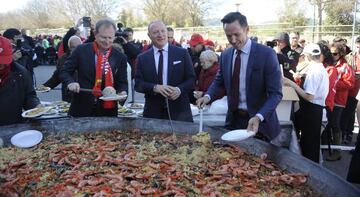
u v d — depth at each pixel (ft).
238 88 8.59
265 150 7.47
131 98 20.16
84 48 10.60
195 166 7.02
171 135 9.09
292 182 6.09
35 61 32.65
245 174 6.54
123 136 9.23
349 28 55.88
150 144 8.35
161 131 9.43
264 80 8.21
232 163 7.12
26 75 10.09
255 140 7.75
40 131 9.24
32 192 5.90
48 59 62.49
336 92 15.65
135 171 6.73
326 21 72.74
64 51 19.11
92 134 9.42
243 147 7.97
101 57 10.48
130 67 19.65
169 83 10.67
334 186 5.56
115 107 10.85
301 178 6.16
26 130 9.05
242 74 8.43
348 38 50.24
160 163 7.09
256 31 60.18
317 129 12.66
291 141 10.85
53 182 6.29
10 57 9.12
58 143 8.61
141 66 10.80
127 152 7.91
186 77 10.82
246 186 6.12
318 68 12.28
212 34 64.95
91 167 6.98
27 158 7.56
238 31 7.89
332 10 71.72
